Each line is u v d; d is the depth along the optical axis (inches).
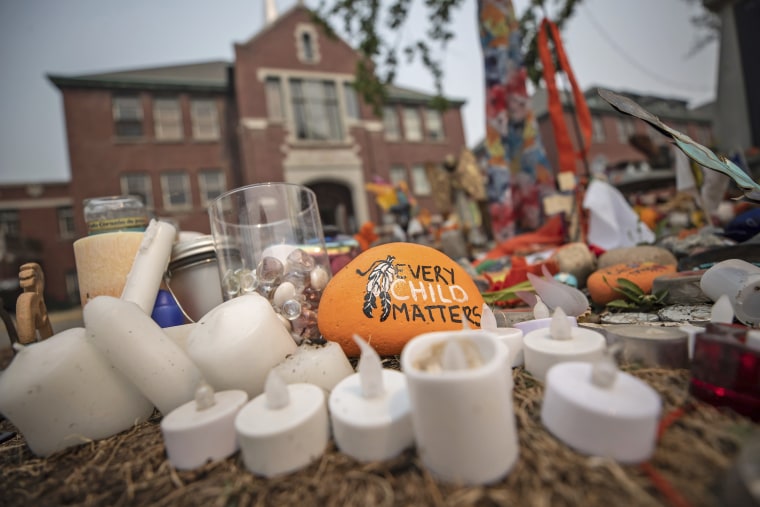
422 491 30.8
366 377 37.6
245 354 47.2
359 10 280.1
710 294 58.1
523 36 236.2
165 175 646.5
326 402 44.3
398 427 34.8
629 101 59.9
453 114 854.5
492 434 30.1
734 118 392.8
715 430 32.5
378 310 54.8
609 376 32.7
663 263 85.7
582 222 119.2
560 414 33.4
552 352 42.2
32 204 794.8
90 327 46.2
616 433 30.1
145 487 37.7
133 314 48.0
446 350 31.7
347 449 36.0
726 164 58.8
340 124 711.7
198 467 38.6
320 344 50.9
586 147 124.5
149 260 66.4
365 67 301.4
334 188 701.9
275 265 62.7
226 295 70.4
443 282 59.9
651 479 28.5
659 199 227.0
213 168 667.4
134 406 51.4
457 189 231.1
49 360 47.1
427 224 231.1
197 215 652.7
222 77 733.3
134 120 647.1
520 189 149.4
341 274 59.2
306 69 694.5
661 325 57.0
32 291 68.7
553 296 62.6
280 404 38.1
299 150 665.6
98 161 616.1
